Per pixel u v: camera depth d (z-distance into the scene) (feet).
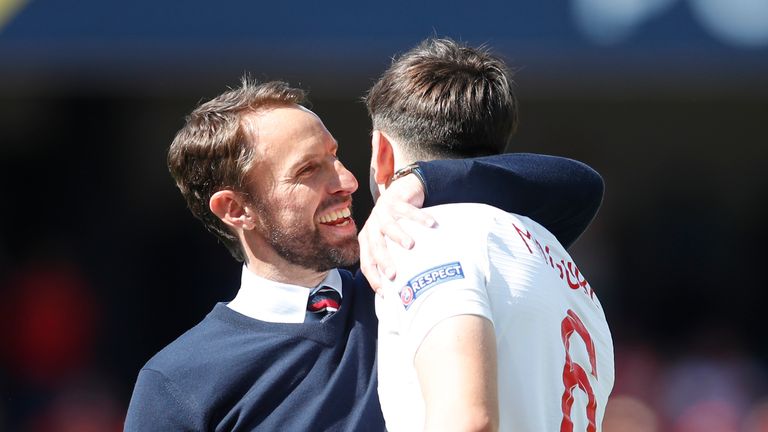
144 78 87.51
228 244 26.53
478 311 19.76
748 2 61.00
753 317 87.71
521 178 22.98
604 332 23.79
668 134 95.55
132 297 83.76
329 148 25.48
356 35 62.85
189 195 26.40
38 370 72.54
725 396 71.36
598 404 22.88
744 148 94.73
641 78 87.10
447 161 22.53
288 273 25.45
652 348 82.33
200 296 83.87
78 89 92.32
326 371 23.99
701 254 91.04
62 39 62.80
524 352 20.88
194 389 23.73
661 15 61.57
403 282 20.58
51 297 75.66
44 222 90.84
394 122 23.91
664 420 71.26
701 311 88.02
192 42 63.10
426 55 24.52
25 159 92.12
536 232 22.91
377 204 22.25
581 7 62.08
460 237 21.06
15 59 66.13
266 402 23.67
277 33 63.10
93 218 91.40
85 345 76.74
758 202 93.81
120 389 77.30
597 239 89.15
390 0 62.80
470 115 23.52
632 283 89.66
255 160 24.94
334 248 25.27
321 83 89.15
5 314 73.97
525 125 96.27
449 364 19.10
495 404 19.02
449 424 18.44
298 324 24.34
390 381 20.98
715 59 61.21
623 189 94.94
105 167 93.25
